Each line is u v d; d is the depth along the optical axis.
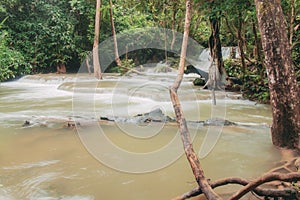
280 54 3.68
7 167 3.35
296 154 3.57
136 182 2.95
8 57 13.86
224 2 6.87
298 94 3.75
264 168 3.25
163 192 2.74
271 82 3.82
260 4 3.72
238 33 8.87
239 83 8.98
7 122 5.51
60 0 16.22
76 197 2.67
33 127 5.04
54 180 3.01
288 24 7.25
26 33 15.38
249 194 2.53
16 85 12.77
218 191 2.66
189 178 3.02
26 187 2.86
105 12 14.62
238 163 3.40
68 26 15.54
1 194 2.72
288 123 3.76
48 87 11.82
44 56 15.57
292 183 2.50
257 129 4.77
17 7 15.27
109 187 2.85
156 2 11.74
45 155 3.72
